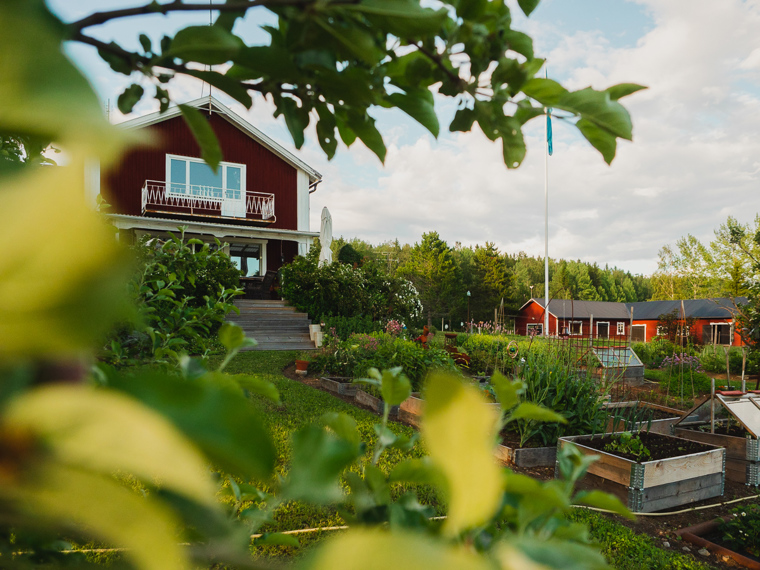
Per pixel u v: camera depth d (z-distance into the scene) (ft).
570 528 1.60
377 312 53.88
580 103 2.07
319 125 2.57
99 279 0.37
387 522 1.78
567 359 23.73
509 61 2.00
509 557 0.84
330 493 1.29
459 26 2.04
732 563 11.23
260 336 44.19
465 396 0.60
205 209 56.18
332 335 41.93
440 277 139.23
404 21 1.55
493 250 147.54
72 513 0.48
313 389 27.48
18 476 0.49
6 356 0.39
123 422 0.51
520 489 1.41
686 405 29.07
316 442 1.36
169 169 54.49
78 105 0.42
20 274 0.36
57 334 0.37
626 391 31.86
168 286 6.66
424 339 37.63
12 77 0.45
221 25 2.01
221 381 1.76
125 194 52.13
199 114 1.87
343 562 0.48
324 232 57.88
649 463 13.76
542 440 18.66
